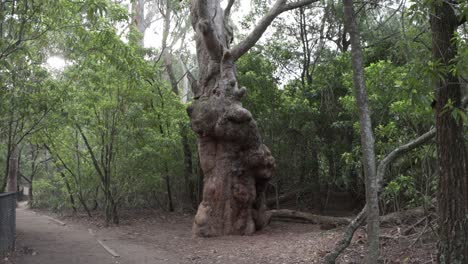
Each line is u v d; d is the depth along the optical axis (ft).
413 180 28.22
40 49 37.52
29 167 74.33
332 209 55.36
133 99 45.68
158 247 34.58
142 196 61.00
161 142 47.75
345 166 48.88
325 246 29.53
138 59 42.24
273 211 45.85
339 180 50.03
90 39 36.17
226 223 37.65
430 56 21.80
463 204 19.17
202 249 32.91
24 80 33.32
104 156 48.47
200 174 58.23
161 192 60.54
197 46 42.78
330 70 50.98
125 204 60.03
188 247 34.09
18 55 30.55
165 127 51.75
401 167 30.17
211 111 37.35
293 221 45.78
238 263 27.99
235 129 36.60
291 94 53.78
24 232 40.98
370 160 18.78
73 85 41.65
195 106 38.58
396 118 29.14
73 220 50.80
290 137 52.11
